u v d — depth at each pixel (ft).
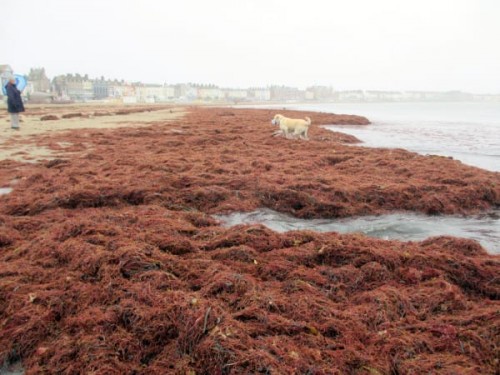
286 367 7.64
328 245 14.30
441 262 13.44
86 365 8.03
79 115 96.99
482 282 12.65
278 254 13.99
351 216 21.94
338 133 61.72
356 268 13.00
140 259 12.21
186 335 8.72
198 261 12.80
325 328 9.25
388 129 84.02
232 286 10.94
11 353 8.88
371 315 9.97
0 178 26.20
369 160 34.91
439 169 31.17
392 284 12.21
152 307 9.73
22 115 93.66
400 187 24.75
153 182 24.31
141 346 8.73
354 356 8.19
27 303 10.19
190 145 44.09
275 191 23.41
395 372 7.97
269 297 10.41
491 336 9.12
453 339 8.97
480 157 42.96
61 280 11.42
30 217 17.98
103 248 13.19
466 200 23.81
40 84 490.90
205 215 19.71
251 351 7.99
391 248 14.60
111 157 34.60
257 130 61.62
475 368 8.02
